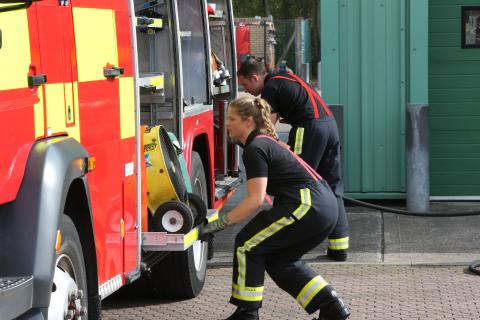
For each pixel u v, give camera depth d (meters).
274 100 10.26
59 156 5.52
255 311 7.45
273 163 7.39
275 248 7.42
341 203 10.77
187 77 9.98
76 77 6.26
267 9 64.12
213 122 11.10
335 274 10.24
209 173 10.48
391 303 8.96
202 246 9.55
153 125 9.12
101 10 6.86
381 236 12.10
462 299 9.09
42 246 5.22
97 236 6.58
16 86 5.25
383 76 13.64
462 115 14.13
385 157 13.75
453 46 14.05
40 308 5.21
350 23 13.58
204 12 10.47
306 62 47.94
